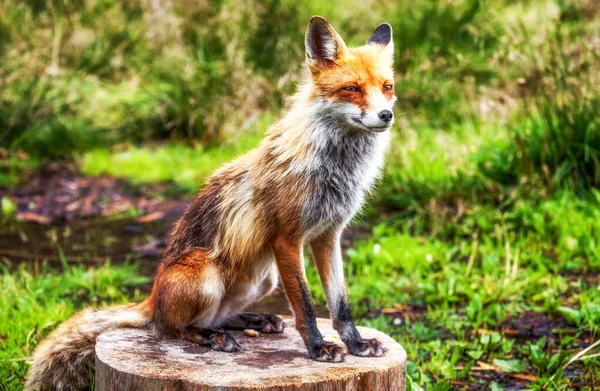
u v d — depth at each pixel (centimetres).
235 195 432
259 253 429
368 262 740
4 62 1200
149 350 407
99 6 1416
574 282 658
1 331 562
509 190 820
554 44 985
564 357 502
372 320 609
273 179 416
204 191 458
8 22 1283
